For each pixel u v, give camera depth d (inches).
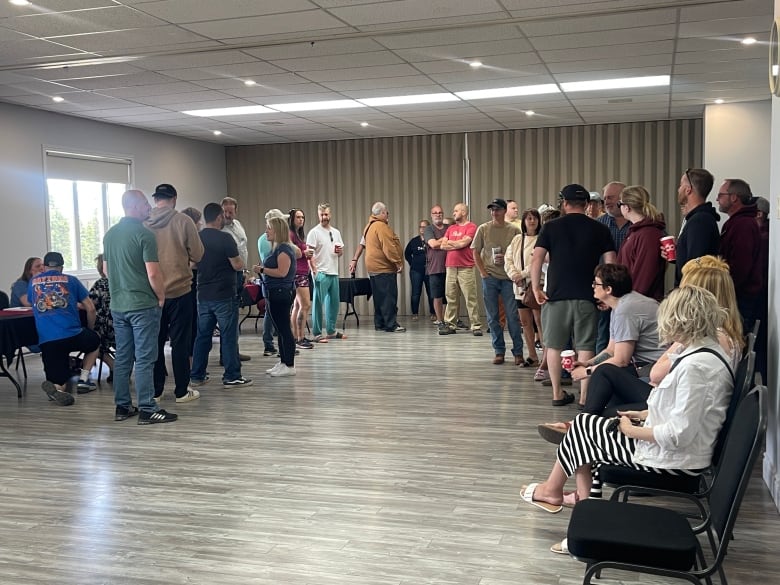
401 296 483.8
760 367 176.9
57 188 374.3
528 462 166.7
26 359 329.7
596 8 205.5
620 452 104.8
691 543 79.8
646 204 187.9
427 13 209.3
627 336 153.4
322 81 299.9
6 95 319.0
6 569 115.5
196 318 269.0
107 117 382.3
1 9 199.9
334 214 493.7
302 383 259.4
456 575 111.2
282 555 119.3
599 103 363.3
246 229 512.7
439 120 412.5
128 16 208.5
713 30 228.7
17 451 180.9
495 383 254.2
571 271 206.7
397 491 148.8
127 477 160.1
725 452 86.5
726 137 366.0
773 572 110.2
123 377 210.8
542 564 114.6
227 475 160.6
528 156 454.3
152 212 222.7
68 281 239.6
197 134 453.1
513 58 264.4
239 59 260.2
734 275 175.8
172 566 115.9
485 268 287.3
